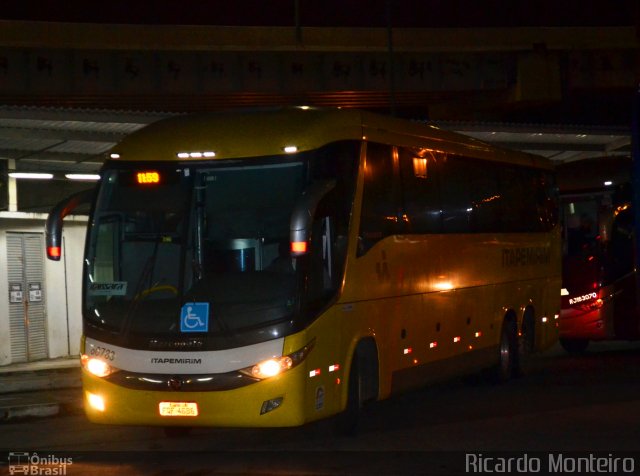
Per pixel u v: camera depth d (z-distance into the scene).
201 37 53.97
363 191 19.50
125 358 17.42
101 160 35.38
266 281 17.27
